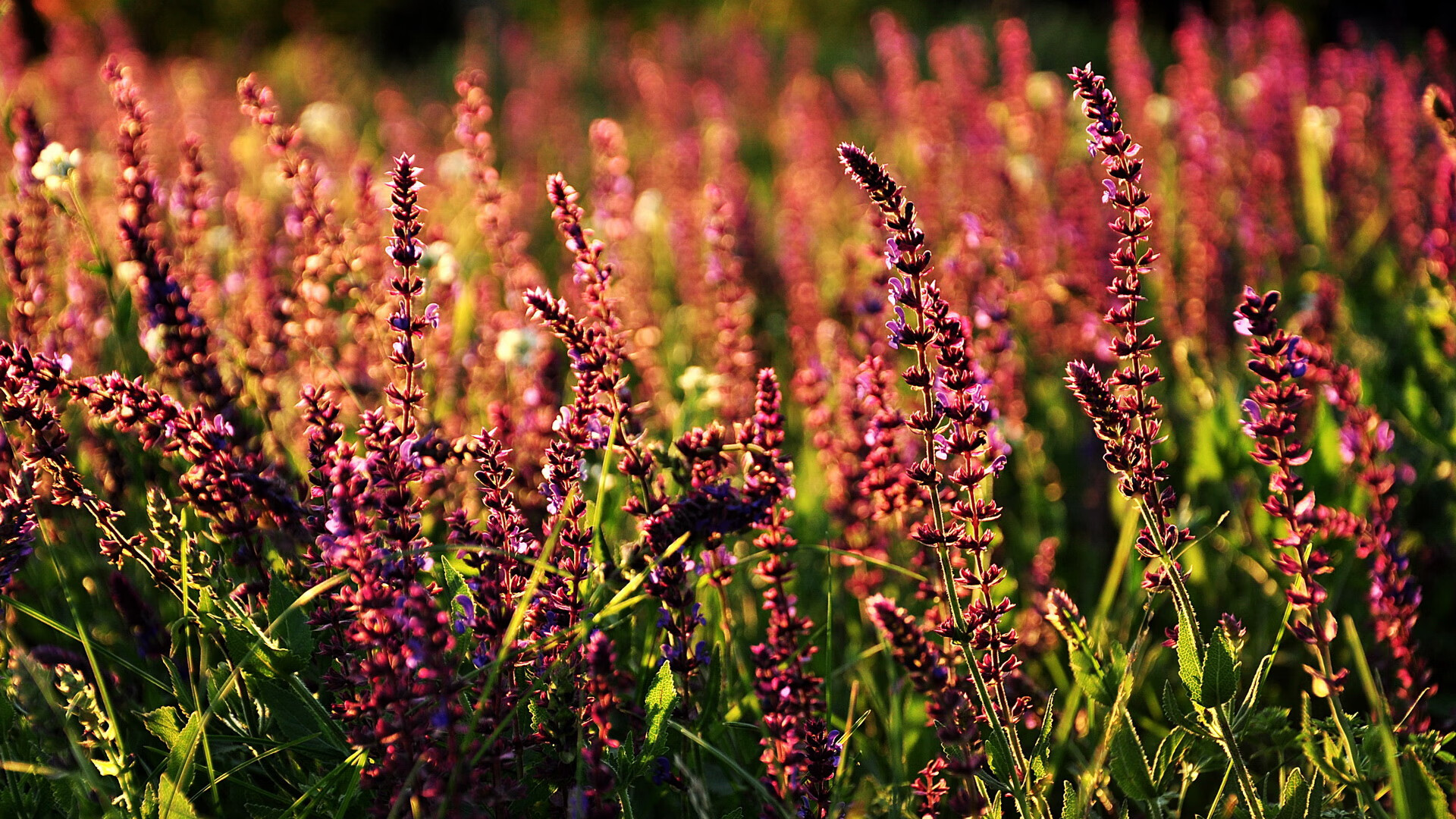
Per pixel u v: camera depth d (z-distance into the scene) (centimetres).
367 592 206
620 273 441
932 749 281
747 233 605
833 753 234
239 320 372
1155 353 496
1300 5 1419
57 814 243
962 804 222
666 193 715
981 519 233
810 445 404
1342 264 564
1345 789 236
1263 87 679
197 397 292
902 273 224
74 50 1078
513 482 304
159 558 259
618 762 232
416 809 205
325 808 241
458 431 363
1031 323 516
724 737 280
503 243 405
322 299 376
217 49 1933
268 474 257
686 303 592
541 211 797
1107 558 391
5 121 342
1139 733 301
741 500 233
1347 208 611
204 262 459
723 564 255
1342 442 277
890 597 324
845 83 1106
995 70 1416
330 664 263
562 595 235
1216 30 1055
